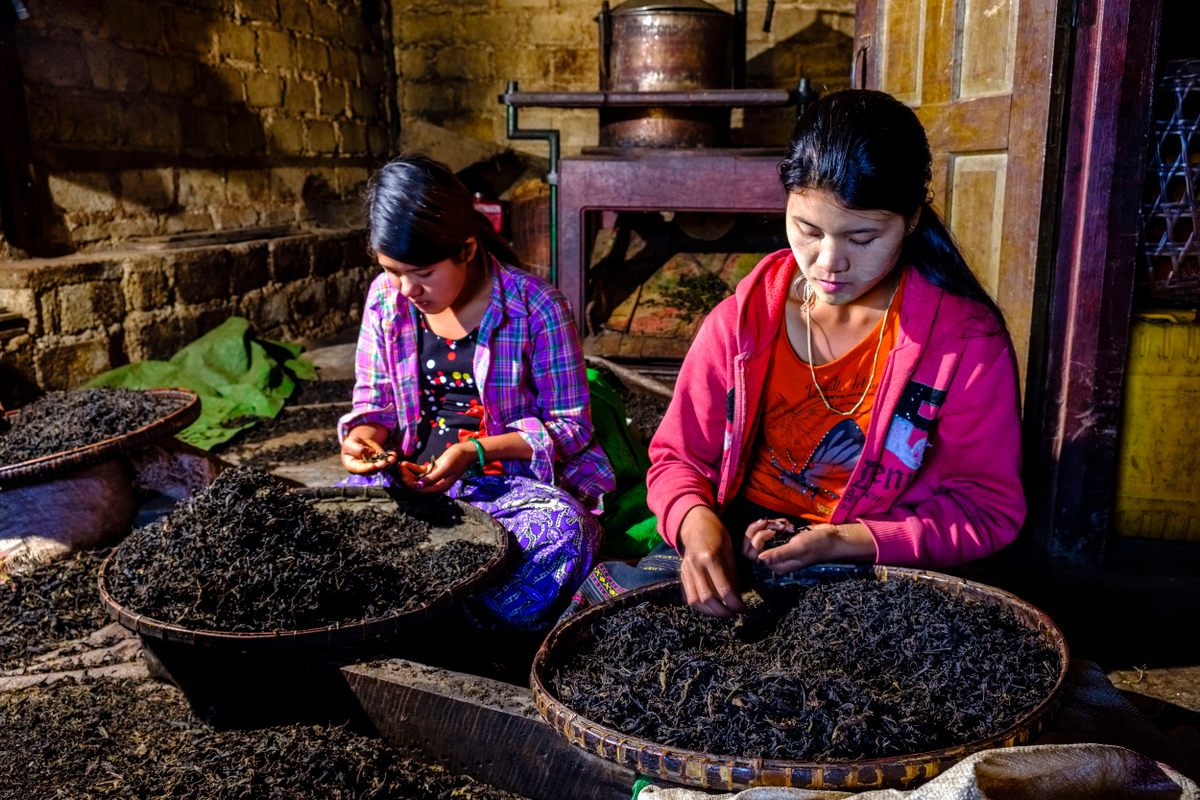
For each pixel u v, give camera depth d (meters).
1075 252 2.51
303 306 7.22
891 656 1.57
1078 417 2.56
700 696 1.47
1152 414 2.61
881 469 1.83
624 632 1.66
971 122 2.82
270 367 5.54
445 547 2.26
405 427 2.64
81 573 2.90
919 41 3.12
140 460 3.27
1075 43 2.45
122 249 5.81
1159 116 2.54
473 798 1.76
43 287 5.02
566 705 1.50
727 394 1.88
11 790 1.81
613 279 5.35
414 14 8.82
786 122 8.28
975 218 2.88
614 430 3.00
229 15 6.79
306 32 7.64
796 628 1.68
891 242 1.54
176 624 1.87
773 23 8.17
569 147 8.75
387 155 8.88
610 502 2.93
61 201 5.49
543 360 2.55
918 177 1.51
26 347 4.95
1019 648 1.57
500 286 2.50
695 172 4.77
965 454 1.82
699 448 1.98
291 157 7.56
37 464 2.85
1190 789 1.22
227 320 5.79
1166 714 2.20
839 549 1.77
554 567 2.44
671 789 1.41
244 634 1.80
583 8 8.53
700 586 1.69
